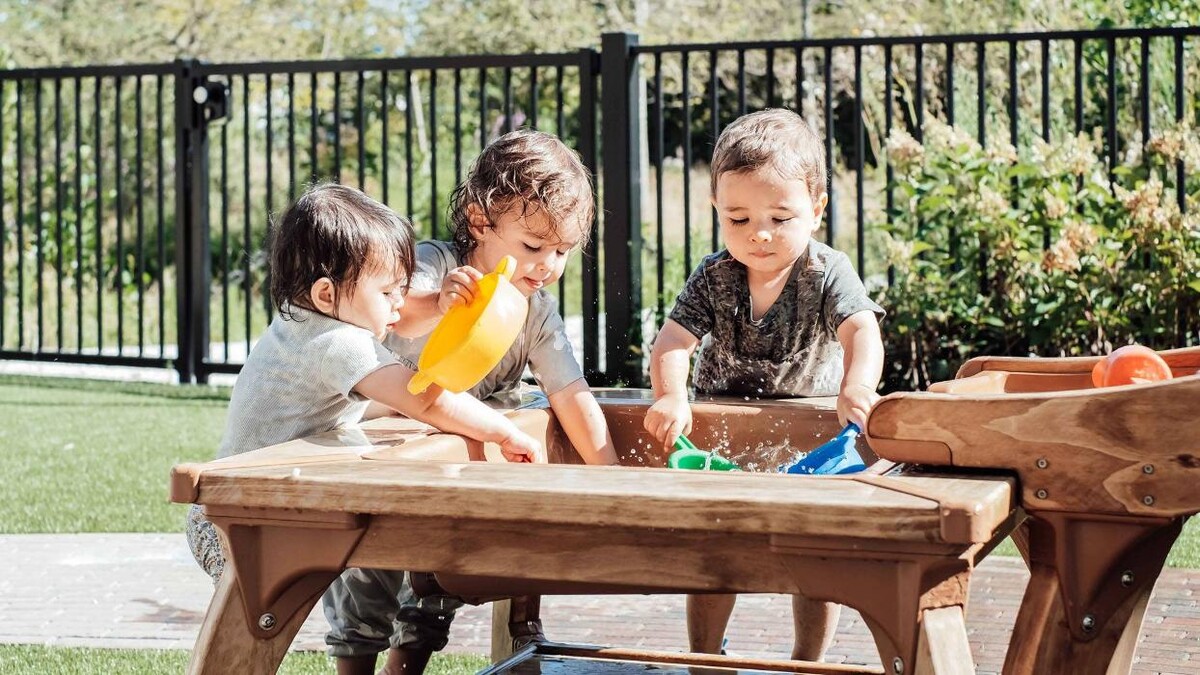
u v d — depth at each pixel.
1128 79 7.17
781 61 11.05
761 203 2.15
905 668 1.15
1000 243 5.54
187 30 13.90
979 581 3.43
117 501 4.54
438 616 2.20
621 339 6.29
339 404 1.85
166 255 12.16
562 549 1.25
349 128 13.28
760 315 2.33
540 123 12.69
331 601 2.13
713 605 2.35
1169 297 5.35
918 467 1.36
